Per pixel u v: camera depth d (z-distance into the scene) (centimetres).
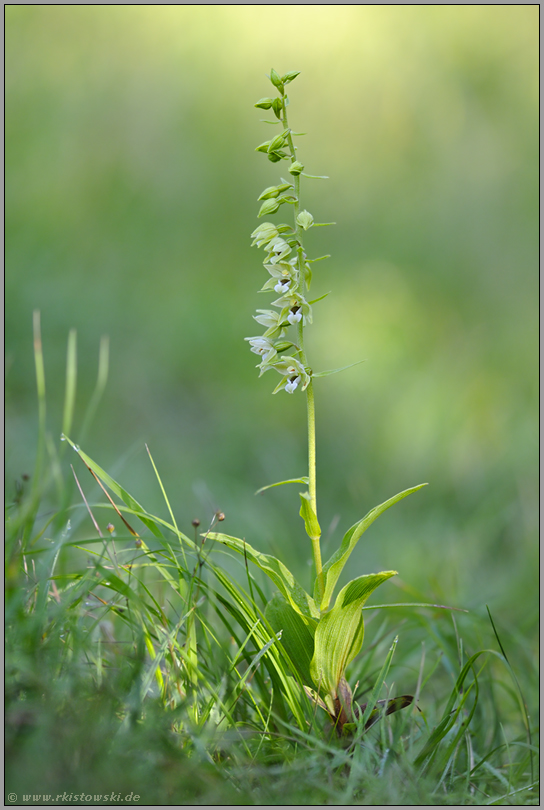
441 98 1217
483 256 1007
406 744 266
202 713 241
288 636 258
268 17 1223
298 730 236
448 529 550
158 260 977
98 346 787
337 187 1130
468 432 697
